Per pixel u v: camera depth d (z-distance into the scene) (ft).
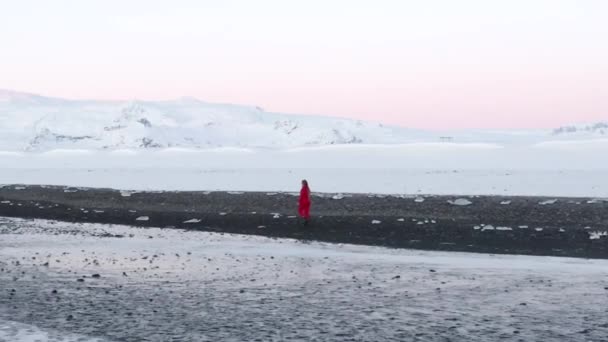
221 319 42.78
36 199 165.58
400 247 88.02
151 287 55.62
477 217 111.34
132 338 37.45
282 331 39.40
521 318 42.80
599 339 37.11
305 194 110.42
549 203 118.42
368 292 53.06
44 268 66.90
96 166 439.63
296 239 98.12
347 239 96.73
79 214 140.26
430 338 37.55
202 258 75.77
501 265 69.72
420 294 52.03
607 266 68.33
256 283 57.82
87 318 43.06
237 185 217.56
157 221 125.70
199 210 135.74
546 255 79.25
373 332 39.09
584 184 190.39
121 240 96.58
